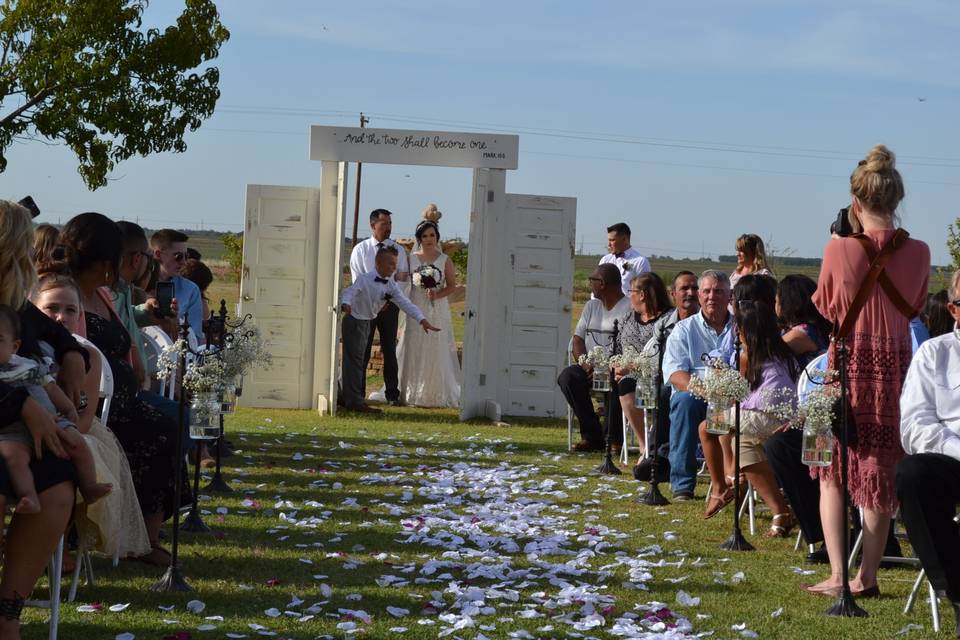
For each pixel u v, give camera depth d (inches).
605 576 220.7
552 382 534.0
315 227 533.6
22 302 175.2
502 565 223.6
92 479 167.0
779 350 269.7
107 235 222.4
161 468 217.0
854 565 237.5
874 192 205.0
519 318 531.2
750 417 265.0
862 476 205.5
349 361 523.2
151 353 294.8
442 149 509.0
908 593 215.3
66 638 167.8
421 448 406.9
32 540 159.6
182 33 936.9
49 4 910.4
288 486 315.0
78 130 909.8
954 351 193.9
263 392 534.9
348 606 192.1
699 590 214.4
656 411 347.3
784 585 219.9
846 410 201.5
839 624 191.6
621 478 356.2
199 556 224.2
